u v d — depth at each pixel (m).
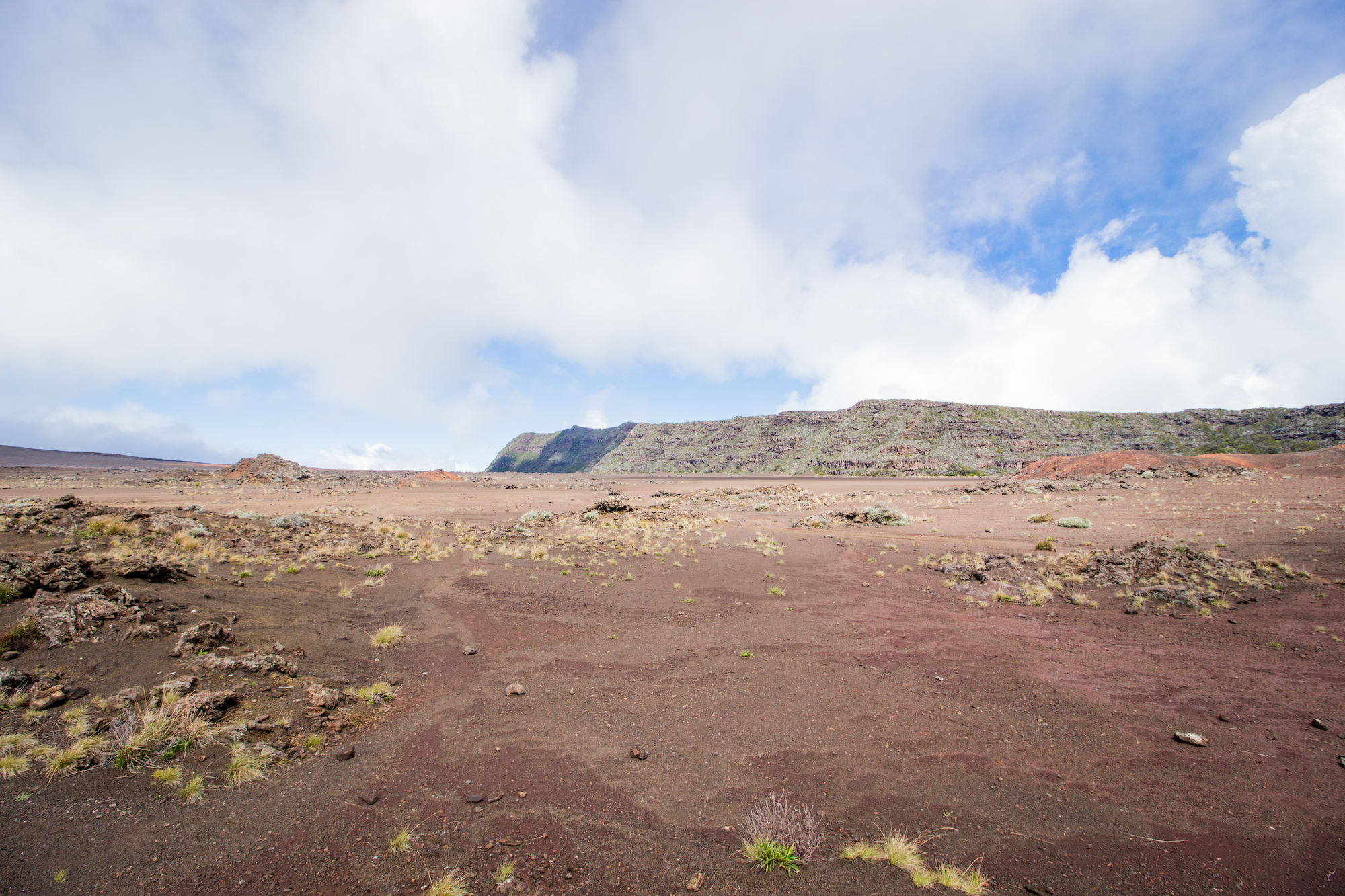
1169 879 5.27
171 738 6.94
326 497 56.00
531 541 30.31
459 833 5.85
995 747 8.09
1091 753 7.86
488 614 15.32
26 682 7.73
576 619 15.18
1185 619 14.34
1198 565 18.69
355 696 9.30
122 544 15.79
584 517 42.66
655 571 22.33
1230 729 8.42
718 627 14.63
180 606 11.67
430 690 9.98
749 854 5.58
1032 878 5.31
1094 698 9.79
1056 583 18.70
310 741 7.59
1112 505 41.12
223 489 60.25
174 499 46.12
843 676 11.09
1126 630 13.80
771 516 46.22
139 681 8.38
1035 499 49.12
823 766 7.54
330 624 13.07
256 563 18.17
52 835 5.21
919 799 6.73
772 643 13.30
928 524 37.84
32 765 6.21
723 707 9.52
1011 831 6.07
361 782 6.79
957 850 5.75
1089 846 5.80
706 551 27.45
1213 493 42.81
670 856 5.59
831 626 14.73
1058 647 12.82
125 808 5.75
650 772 7.30
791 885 5.15
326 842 5.59
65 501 19.84
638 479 153.12
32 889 4.56
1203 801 6.57
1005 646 12.96
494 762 7.48
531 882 5.13
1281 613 14.07
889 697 10.00
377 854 5.45
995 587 18.86
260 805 6.11
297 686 9.23
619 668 11.43
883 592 18.91
